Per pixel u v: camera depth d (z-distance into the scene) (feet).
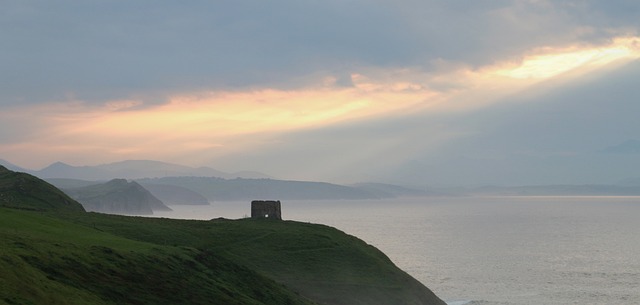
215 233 332.60
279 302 217.15
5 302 108.68
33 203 382.01
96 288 142.10
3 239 148.66
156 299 152.87
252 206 409.90
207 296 173.37
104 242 191.42
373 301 291.17
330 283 294.25
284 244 330.34
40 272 133.08
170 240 297.12
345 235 378.73
